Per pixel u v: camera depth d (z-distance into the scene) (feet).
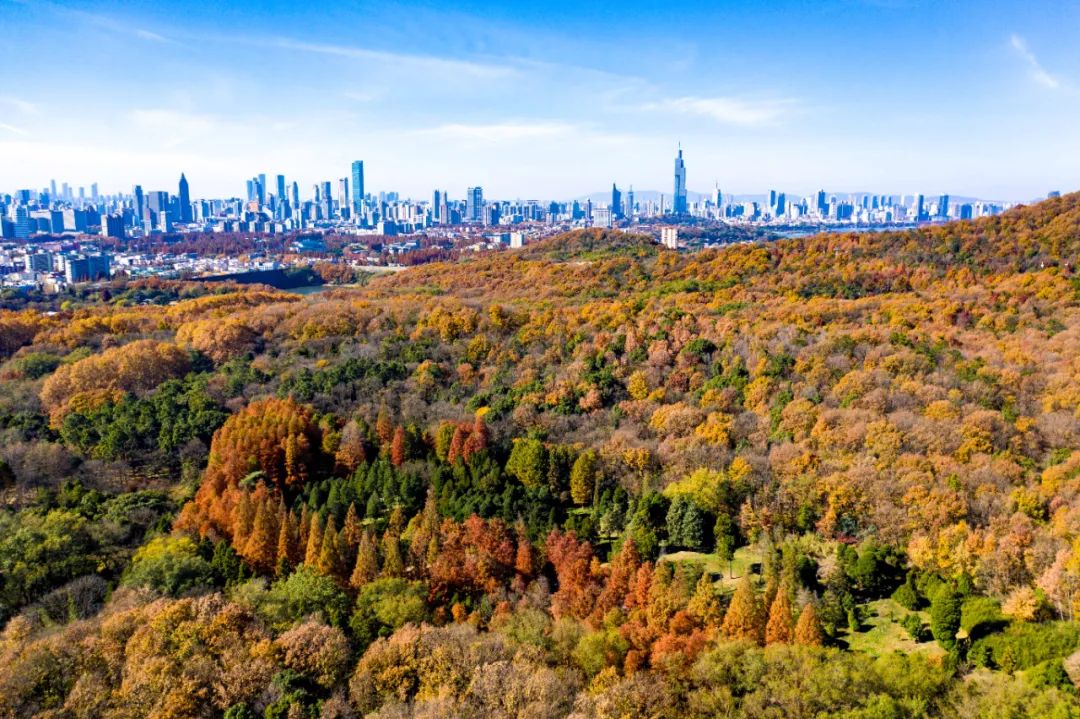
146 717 166.81
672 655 187.62
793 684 172.45
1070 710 157.17
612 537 281.54
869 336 380.58
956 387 328.49
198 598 207.31
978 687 175.83
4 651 185.06
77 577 243.19
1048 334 367.25
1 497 300.81
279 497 300.61
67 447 336.49
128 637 191.42
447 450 331.57
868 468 271.28
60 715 165.37
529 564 249.34
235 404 374.63
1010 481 264.52
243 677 177.06
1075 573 202.59
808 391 336.70
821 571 239.50
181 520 282.77
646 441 321.11
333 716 168.35
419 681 183.11
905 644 209.87
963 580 218.38
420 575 245.65
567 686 180.65
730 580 245.65
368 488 305.73
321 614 212.84
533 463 309.22
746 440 314.55
